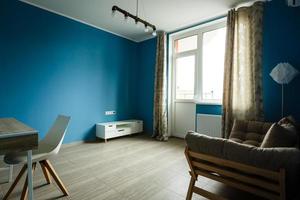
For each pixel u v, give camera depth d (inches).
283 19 110.3
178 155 124.3
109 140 164.7
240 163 51.0
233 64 123.3
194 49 166.9
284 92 109.6
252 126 98.6
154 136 176.2
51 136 85.0
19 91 119.2
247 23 120.2
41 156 67.7
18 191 75.7
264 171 46.5
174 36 180.7
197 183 84.7
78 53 149.2
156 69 176.1
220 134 138.0
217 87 152.4
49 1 120.0
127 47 190.2
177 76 180.9
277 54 112.5
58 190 76.6
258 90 114.4
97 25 158.7
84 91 154.0
